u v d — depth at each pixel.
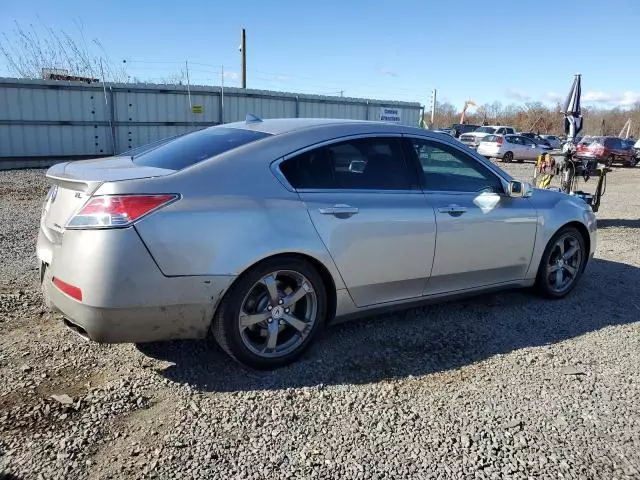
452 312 4.57
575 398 3.24
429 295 4.11
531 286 4.96
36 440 2.62
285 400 3.08
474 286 4.37
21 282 4.90
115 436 2.69
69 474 2.40
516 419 2.99
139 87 20.45
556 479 2.51
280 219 3.28
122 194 2.90
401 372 3.47
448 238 4.02
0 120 17.78
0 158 17.95
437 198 4.03
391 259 3.76
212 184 3.15
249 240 3.15
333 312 3.65
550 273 4.91
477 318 4.46
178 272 2.98
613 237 8.39
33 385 3.12
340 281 3.57
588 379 3.49
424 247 3.90
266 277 3.28
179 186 3.05
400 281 3.87
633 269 6.30
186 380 3.25
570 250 5.01
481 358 3.72
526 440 2.80
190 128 21.98
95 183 2.93
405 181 3.92
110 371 3.32
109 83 19.77
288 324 3.46
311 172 3.52
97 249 2.84
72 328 3.18
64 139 19.20
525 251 4.59
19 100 18.05
